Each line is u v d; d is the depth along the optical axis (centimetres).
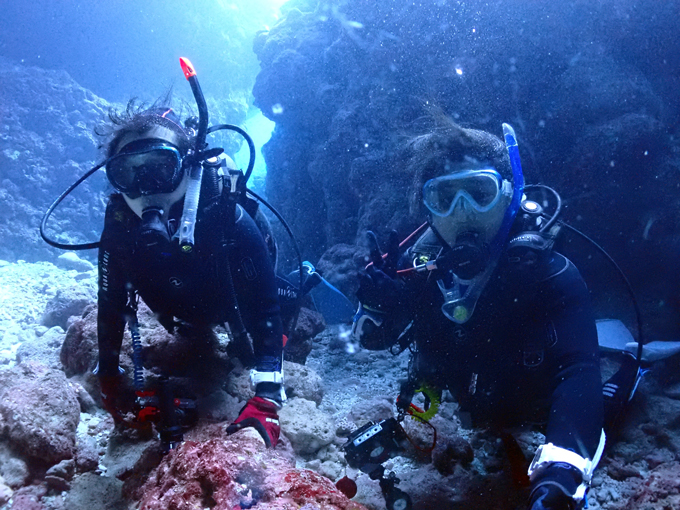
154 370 152
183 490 69
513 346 117
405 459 137
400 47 264
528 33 233
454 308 110
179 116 139
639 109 221
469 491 121
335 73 329
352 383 192
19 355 185
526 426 140
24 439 114
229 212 119
